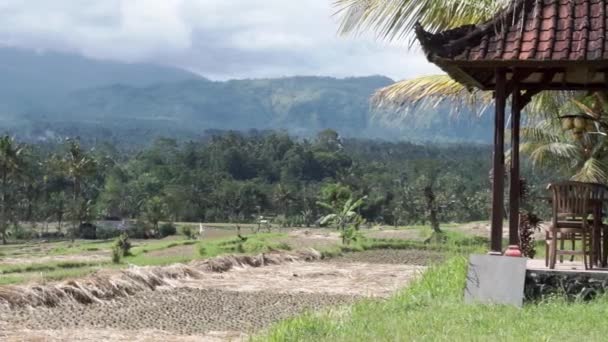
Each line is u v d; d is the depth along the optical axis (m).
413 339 8.25
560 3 10.79
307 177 117.50
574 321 9.04
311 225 89.44
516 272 10.55
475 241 34.03
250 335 9.90
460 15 13.51
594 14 10.56
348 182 95.00
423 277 14.05
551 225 10.98
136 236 79.38
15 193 87.81
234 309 13.91
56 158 94.19
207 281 18.09
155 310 13.63
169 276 17.94
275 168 118.25
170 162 115.69
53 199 87.69
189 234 70.75
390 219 80.94
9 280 15.12
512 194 11.22
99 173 104.56
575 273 10.53
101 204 93.81
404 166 113.62
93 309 13.53
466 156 147.50
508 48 10.38
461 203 77.38
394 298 11.81
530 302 10.48
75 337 10.69
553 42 10.30
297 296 15.78
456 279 12.32
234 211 97.75
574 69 11.07
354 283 18.23
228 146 121.44
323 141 133.25
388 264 24.31
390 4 13.05
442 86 16.42
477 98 16.72
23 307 13.11
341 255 27.92
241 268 21.39
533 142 22.73
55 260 26.84
